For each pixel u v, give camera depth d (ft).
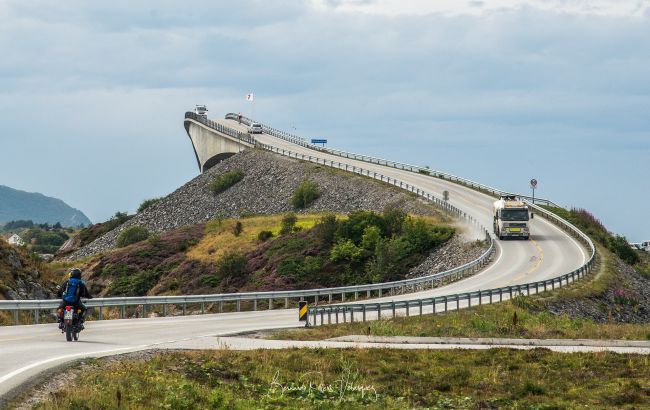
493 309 193.88
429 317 174.19
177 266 395.96
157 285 381.60
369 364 104.01
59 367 81.71
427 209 420.77
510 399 90.48
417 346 122.11
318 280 335.47
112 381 76.79
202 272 377.50
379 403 83.66
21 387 70.64
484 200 449.06
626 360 108.47
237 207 557.74
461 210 414.41
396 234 366.22
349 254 347.56
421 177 530.68
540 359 109.70
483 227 356.18
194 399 75.72
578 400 90.12
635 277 310.65
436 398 89.61
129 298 170.81
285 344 119.14
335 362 102.53
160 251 417.28
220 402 74.90
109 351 98.58
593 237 378.12
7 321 147.13
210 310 291.17
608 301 245.65
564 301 223.71
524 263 298.76
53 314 175.73
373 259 338.54
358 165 583.99
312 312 153.89
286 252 366.63
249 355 103.40
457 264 315.99
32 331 124.16
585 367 105.50
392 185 490.08
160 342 116.16
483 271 285.84
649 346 126.52
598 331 145.38
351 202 481.46
